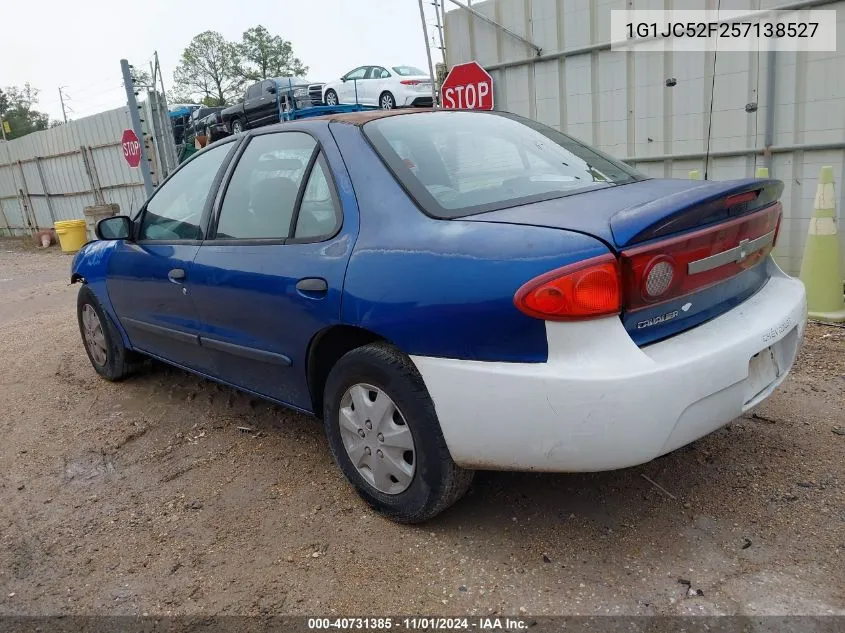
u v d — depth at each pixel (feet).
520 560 8.12
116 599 8.07
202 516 9.75
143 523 9.70
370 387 8.76
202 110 75.61
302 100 56.54
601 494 9.36
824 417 11.22
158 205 13.21
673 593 7.38
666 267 7.17
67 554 9.08
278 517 9.53
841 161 17.40
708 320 8.05
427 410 8.07
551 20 22.18
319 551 8.63
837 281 16.17
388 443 8.68
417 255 7.92
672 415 7.00
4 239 69.67
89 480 11.19
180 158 56.18
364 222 8.75
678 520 8.66
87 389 15.69
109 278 14.19
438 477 8.21
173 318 12.41
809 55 17.33
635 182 9.37
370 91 54.49
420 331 7.79
